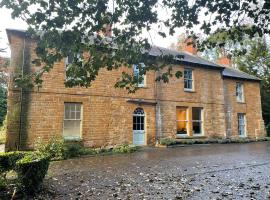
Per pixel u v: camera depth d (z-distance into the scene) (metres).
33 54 13.79
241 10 5.45
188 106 19.03
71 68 5.55
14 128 12.88
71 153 12.52
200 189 6.21
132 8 5.00
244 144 18.75
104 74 15.80
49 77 14.06
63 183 7.00
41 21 4.62
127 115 16.28
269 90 28.70
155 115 17.41
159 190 6.21
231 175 7.73
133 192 6.09
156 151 14.48
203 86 20.06
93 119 15.11
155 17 5.11
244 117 22.95
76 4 4.64
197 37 6.17
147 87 17.33
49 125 13.77
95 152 13.62
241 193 5.81
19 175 5.81
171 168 9.06
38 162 5.90
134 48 5.51
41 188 6.25
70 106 14.68
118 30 5.36
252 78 23.77
